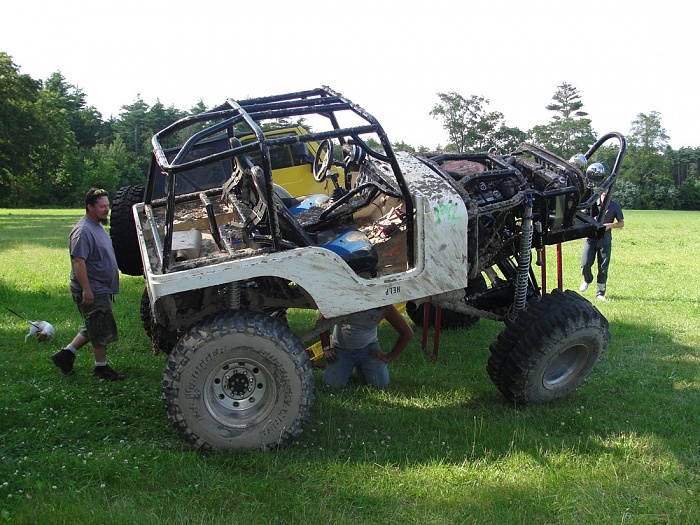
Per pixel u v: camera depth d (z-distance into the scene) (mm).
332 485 3850
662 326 7949
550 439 4547
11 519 3318
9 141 62250
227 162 8938
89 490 3693
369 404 5266
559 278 6414
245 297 5008
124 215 8219
